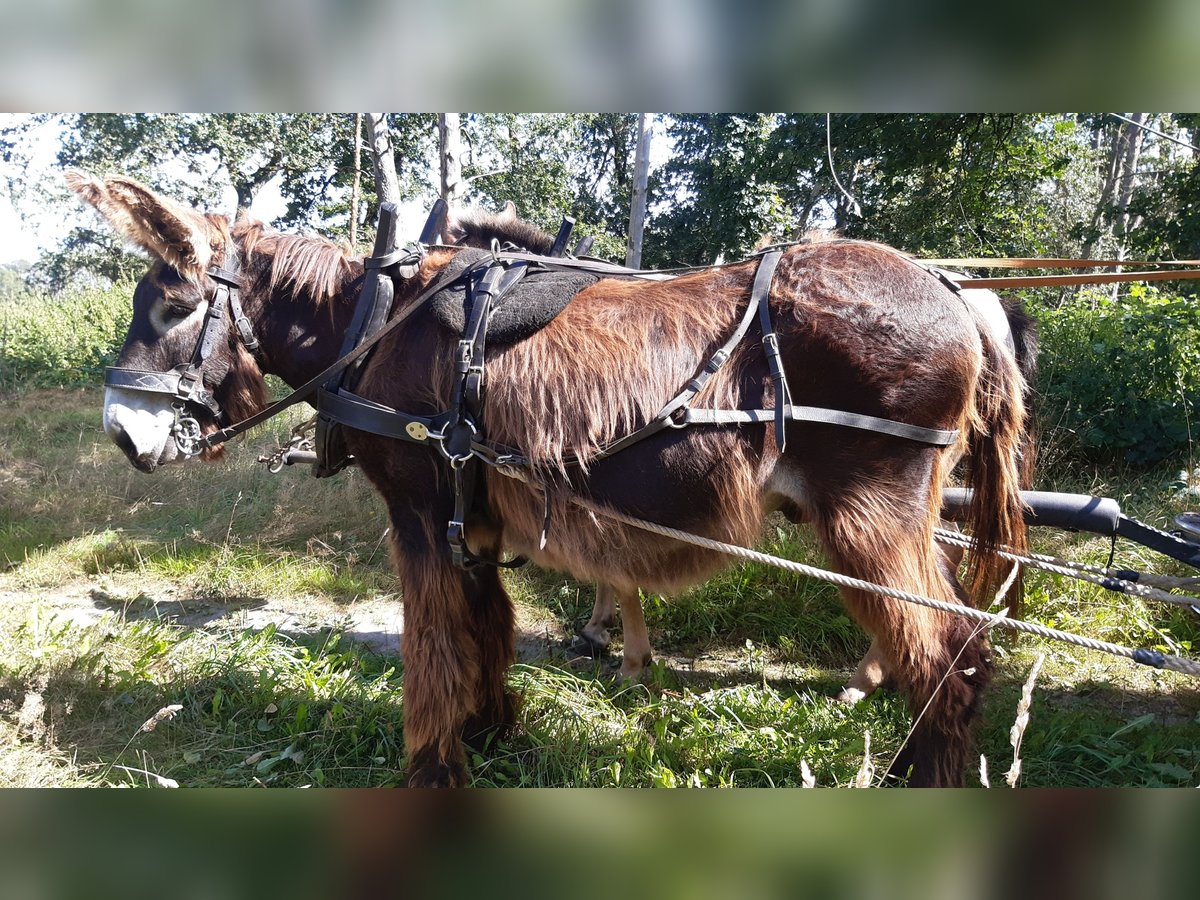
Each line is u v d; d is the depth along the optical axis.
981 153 8.62
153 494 6.21
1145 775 2.75
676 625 4.19
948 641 2.30
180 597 4.62
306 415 7.25
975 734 2.32
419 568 2.49
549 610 4.43
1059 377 5.74
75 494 6.17
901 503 2.26
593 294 2.44
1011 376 2.46
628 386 2.27
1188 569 3.97
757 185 14.28
